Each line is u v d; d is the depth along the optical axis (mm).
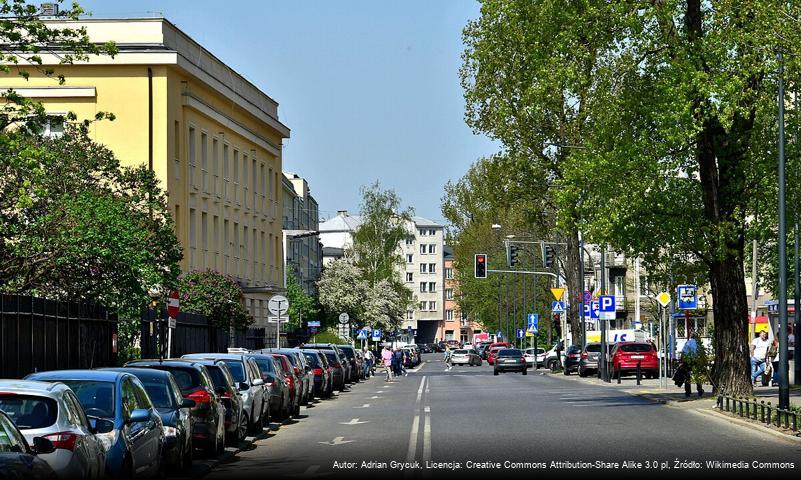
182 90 54844
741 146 31812
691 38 31281
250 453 21984
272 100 75750
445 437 23656
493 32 52500
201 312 48750
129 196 37875
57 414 12391
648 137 31672
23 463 9984
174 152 53500
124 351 37062
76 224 31672
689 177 32844
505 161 56375
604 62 32281
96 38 53031
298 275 114062
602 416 28938
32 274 31953
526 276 104250
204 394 20078
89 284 33344
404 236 136125
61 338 30000
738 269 32625
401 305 128250
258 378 26578
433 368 103000
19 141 19625
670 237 32062
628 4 31797
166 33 53656
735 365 32594
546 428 25359
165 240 37188
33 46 20281
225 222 62844
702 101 30469
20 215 30688
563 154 53969
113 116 21812
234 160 65250
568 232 33500
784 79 29188
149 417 15922
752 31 29500
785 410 23250
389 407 36344
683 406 32000
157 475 16172
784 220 26703
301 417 32688
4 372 25438
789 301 51844
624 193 31344
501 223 104625
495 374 76312
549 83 33406
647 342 56375
